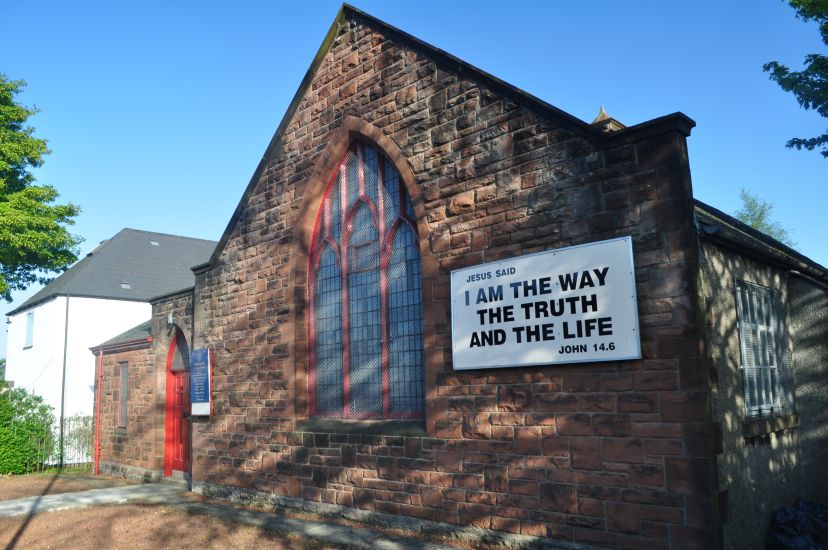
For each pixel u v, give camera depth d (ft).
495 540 23.67
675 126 20.54
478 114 26.45
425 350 27.02
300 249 34.76
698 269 20.16
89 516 34.35
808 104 52.90
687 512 19.17
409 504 27.04
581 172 22.77
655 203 20.83
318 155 34.71
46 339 87.20
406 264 29.91
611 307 21.34
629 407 20.68
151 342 50.83
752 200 149.18
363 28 32.89
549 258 23.15
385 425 28.96
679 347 19.83
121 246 98.53
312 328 34.42
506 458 23.71
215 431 39.17
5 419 60.44
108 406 56.90
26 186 80.89
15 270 82.28
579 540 21.42
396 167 29.71
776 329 27.40
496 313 24.47
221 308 39.96
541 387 22.98
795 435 27.53
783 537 22.41
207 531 29.58
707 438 19.10
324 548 25.49
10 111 78.18
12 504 38.70
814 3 50.31
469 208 26.23
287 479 33.47
